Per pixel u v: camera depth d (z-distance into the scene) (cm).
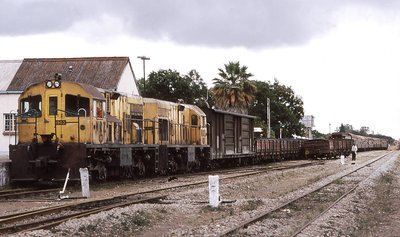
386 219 1572
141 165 2945
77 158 2283
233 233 1248
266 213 1560
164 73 7519
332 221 1477
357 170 4028
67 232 1232
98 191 2195
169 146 3161
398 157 7394
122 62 4838
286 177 3347
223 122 4188
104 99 2498
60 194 1953
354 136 10044
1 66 4919
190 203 1859
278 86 11075
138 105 2991
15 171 2345
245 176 3189
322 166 4734
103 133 2480
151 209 1634
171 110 3369
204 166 3869
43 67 4847
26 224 1282
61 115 2348
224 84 7438
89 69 4806
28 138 2378
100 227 1325
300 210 1725
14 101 4356
